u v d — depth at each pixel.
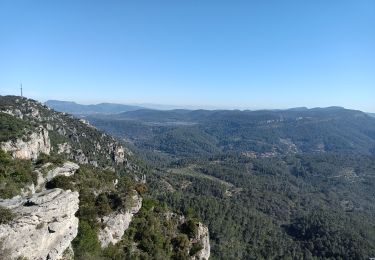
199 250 98.94
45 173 76.06
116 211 81.38
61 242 53.16
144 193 113.75
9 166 69.88
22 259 46.47
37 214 49.03
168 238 94.31
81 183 81.44
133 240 84.44
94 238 70.06
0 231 44.44
